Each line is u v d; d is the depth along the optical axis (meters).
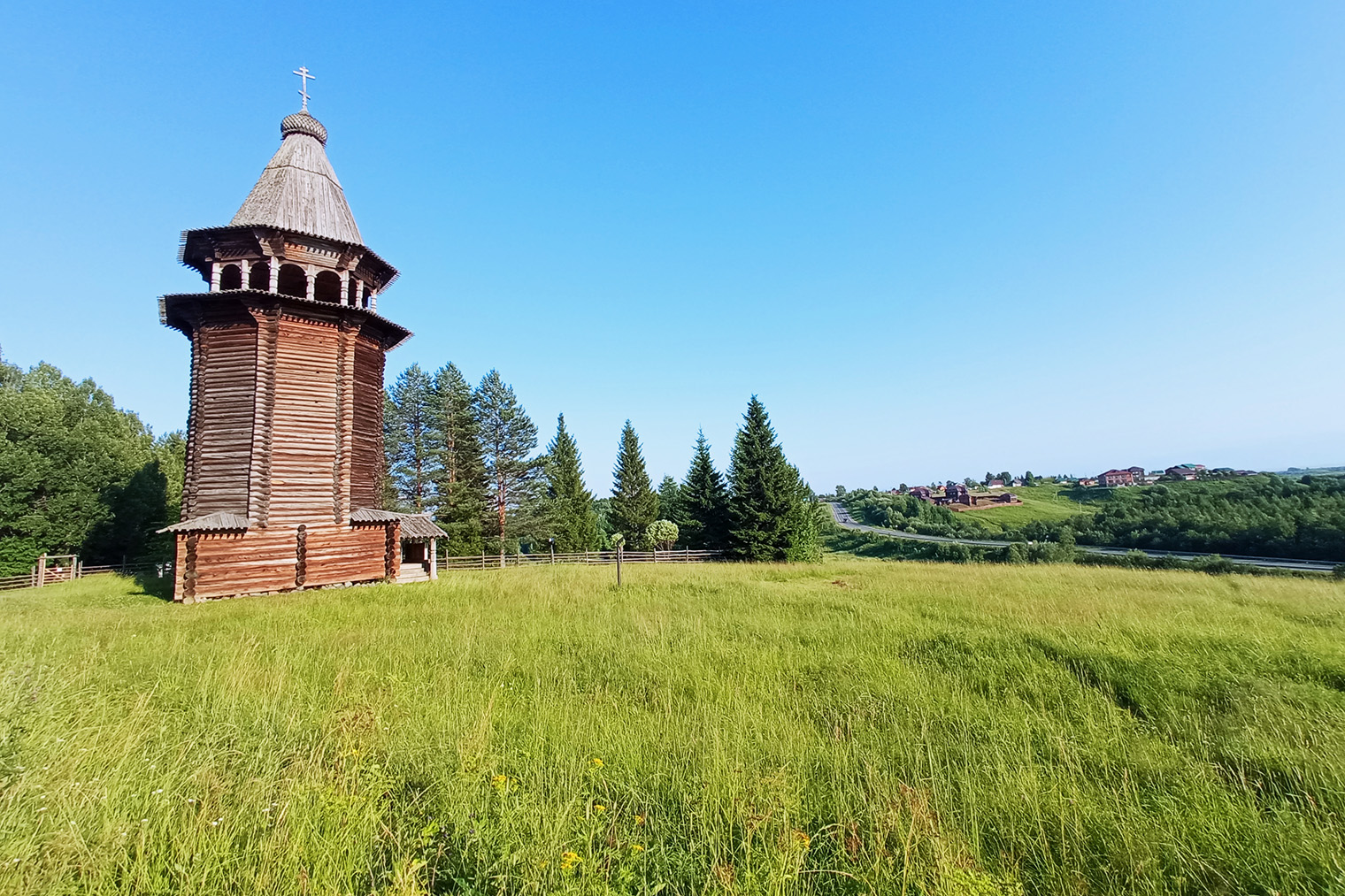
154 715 5.79
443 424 44.50
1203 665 7.38
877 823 3.72
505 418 47.44
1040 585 16.06
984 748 5.09
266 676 7.29
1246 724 5.50
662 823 3.90
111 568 31.14
